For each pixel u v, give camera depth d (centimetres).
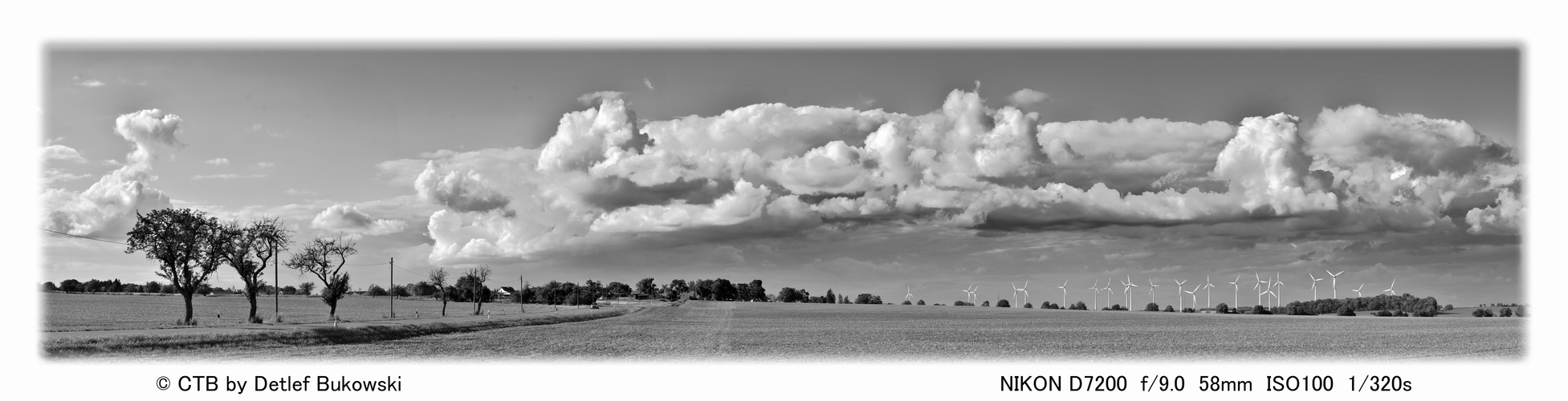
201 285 8300
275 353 5303
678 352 5969
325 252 10594
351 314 14025
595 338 7438
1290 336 8531
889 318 14762
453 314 15225
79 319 10044
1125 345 7169
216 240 8069
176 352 5125
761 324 11619
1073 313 19900
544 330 8862
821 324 11775
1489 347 6756
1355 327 10675
